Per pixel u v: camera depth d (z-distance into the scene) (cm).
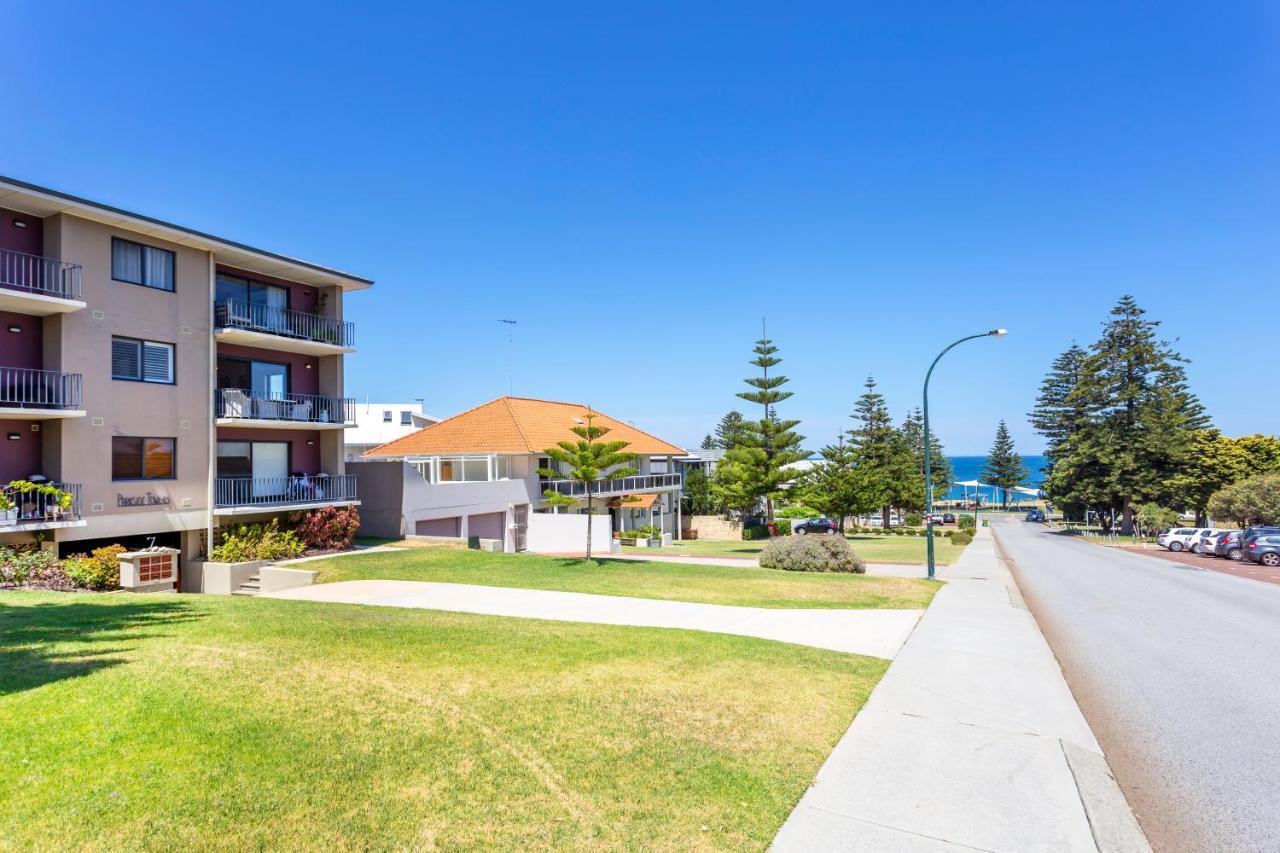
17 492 1578
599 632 1055
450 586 1638
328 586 1644
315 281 2334
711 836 470
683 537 5034
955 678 916
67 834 413
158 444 1847
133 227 1770
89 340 1695
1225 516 4841
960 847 479
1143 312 5588
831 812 522
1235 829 547
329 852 419
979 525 7144
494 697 702
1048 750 666
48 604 1102
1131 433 5506
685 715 693
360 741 571
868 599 1630
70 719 563
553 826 468
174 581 1625
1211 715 834
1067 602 1811
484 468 3297
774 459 3747
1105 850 484
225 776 494
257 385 2220
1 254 1591
